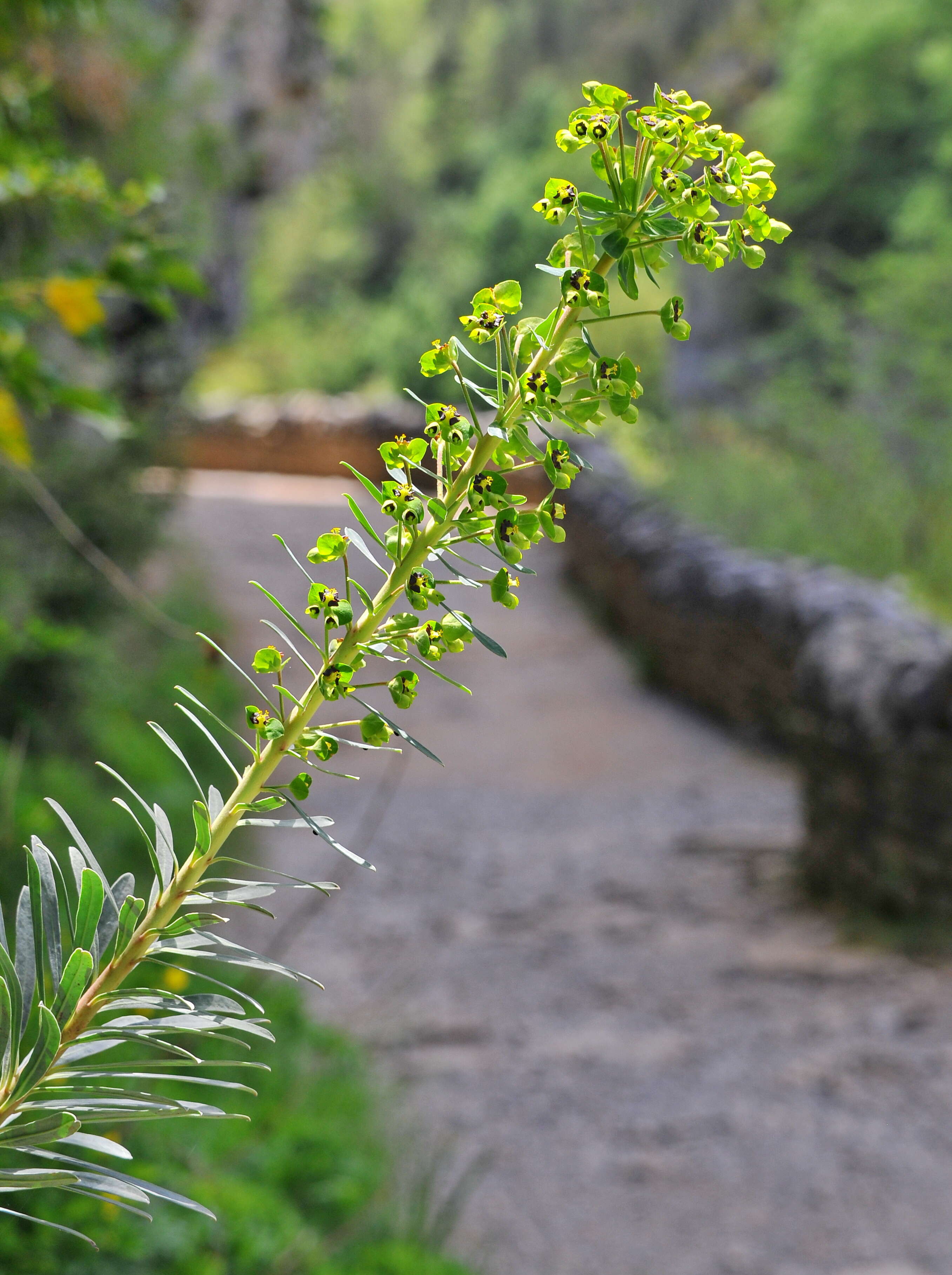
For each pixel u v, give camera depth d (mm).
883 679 5320
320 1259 2375
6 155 2055
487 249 30078
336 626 403
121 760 4805
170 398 6133
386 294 31844
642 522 11531
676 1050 4156
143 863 3789
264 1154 2764
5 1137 379
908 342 10086
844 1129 3648
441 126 35188
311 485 20062
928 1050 4113
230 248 9484
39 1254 1912
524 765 8047
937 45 16078
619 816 7043
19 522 4840
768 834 6641
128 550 5609
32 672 4273
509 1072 3945
